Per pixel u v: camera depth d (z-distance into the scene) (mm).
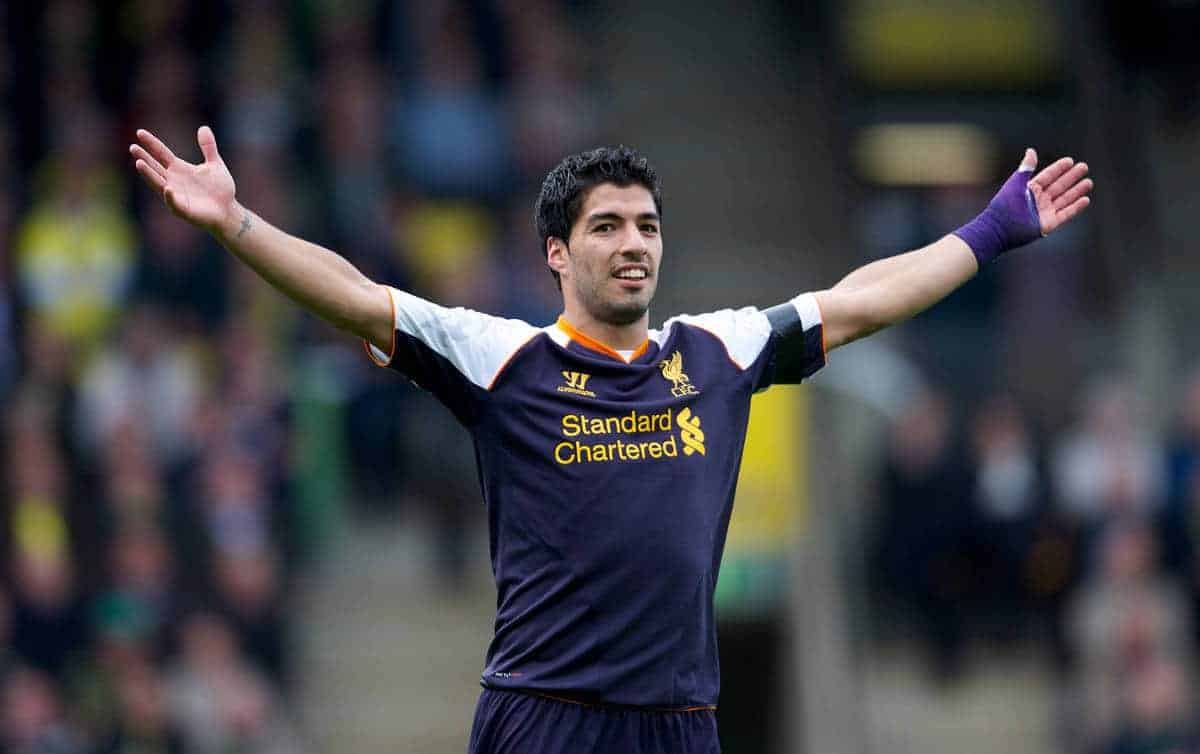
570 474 16469
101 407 42562
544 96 51438
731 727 46844
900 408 47438
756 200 57219
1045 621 45469
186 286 45406
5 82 50250
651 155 58062
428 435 45188
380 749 43094
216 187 16344
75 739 38406
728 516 16891
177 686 39438
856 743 43625
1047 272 51062
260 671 40844
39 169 48594
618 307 16703
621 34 60000
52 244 45812
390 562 45469
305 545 44125
